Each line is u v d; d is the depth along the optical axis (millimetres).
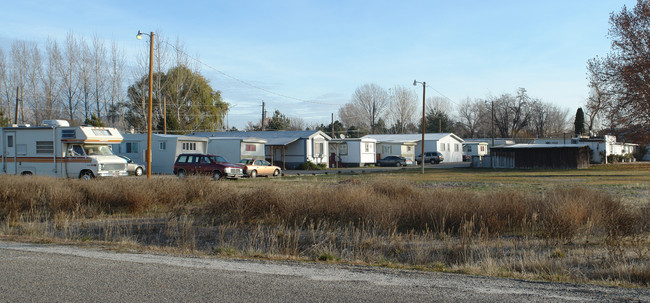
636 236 9336
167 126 48594
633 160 57469
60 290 5512
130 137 34531
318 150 45375
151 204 14836
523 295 5332
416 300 5125
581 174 31797
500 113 85812
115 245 9211
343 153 49969
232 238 10656
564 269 7188
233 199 13297
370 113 86500
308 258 8359
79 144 23047
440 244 9641
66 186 15328
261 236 10734
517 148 42094
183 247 9508
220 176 27125
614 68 36219
